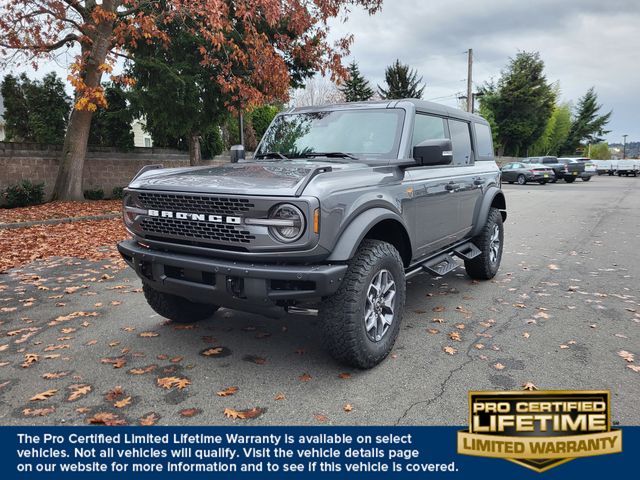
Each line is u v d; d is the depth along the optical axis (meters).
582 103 70.62
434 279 6.53
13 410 3.13
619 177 41.34
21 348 4.11
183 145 21.36
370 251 3.56
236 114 18.83
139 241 3.90
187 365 3.75
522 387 3.38
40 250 8.18
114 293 5.76
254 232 3.16
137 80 15.29
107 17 12.34
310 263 3.26
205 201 3.33
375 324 3.65
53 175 16.34
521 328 4.59
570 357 3.90
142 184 3.80
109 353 3.99
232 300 3.30
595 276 6.68
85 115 14.98
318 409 3.12
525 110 50.22
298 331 4.47
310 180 3.18
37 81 18.52
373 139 4.39
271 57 13.98
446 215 4.98
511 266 7.35
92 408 3.14
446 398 3.24
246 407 3.14
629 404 3.16
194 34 13.57
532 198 19.80
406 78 48.97
